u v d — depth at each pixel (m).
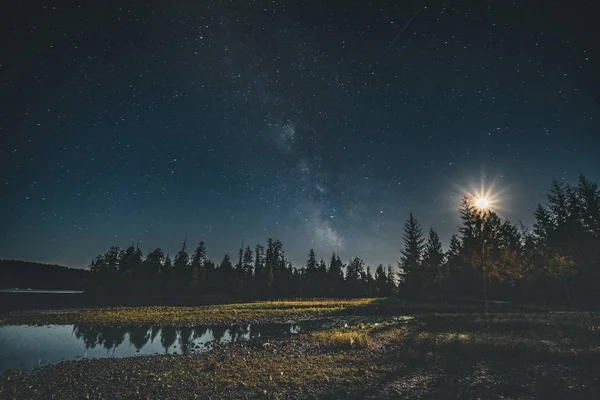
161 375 10.39
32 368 11.66
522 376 9.07
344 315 29.84
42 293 69.56
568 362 10.23
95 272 69.31
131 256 85.38
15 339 17.75
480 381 8.87
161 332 21.36
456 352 12.27
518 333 15.85
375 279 84.06
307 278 81.81
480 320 19.72
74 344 16.77
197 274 81.31
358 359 12.02
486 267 38.31
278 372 10.41
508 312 25.56
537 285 31.86
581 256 34.34
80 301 50.44
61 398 8.39
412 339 15.00
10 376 10.44
